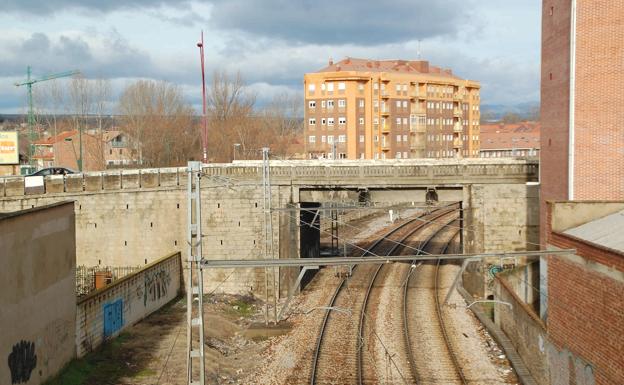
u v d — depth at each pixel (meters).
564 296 19.75
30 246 21.02
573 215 21.41
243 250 37.59
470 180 36.56
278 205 37.31
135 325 30.55
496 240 36.72
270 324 30.44
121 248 38.50
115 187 38.25
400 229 63.75
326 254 50.12
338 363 24.31
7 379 19.23
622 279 15.73
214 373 23.48
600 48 26.16
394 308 33.22
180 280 37.97
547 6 29.70
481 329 29.20
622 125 26.02
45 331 22.06
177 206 37.97
